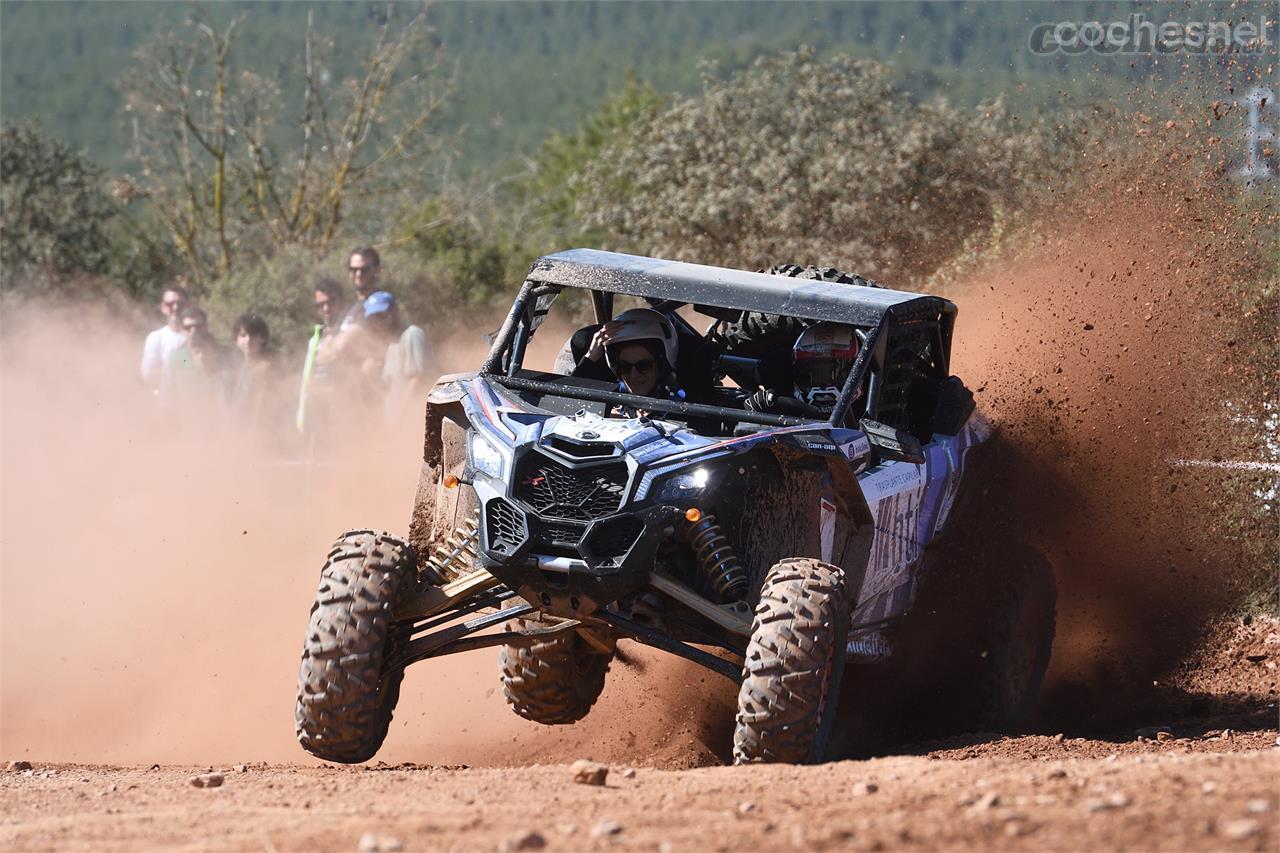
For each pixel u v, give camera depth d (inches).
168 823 612.4
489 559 808.9
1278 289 1464.1
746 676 763.4
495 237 4244.6
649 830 552.1
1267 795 541.3
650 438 835.4
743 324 1019.9
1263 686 1218.0
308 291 2994.6
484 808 611.2
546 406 907.4
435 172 4210.1
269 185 4069.9
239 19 4055.1
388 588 817.5
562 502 816.3
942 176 2596.0
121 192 3978.8
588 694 987.9
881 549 951.0
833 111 2827.3
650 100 6274.6
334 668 801.6
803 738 751.7
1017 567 1092.5
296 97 4097.0
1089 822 520.4
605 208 3014.3
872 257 2571.4
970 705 1048.8
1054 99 1957.4
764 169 2743.6
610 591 795.4
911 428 1091.9
